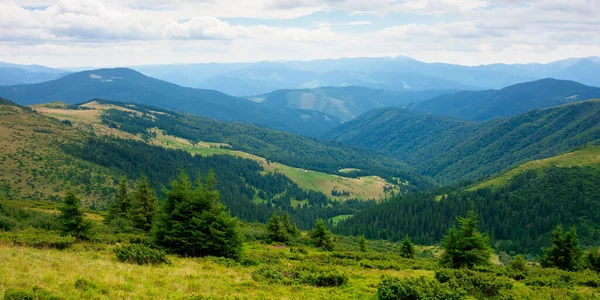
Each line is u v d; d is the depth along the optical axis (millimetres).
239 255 38531
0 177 165500
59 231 44344
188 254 37406
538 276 38531
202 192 39406
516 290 30391
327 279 29188
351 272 36125
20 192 157500
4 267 22141
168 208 39375
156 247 37562
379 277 33844
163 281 24453
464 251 46406
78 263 26469
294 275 30297
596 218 165875
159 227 39000
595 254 52375
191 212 38438
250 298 22953
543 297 27781
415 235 181375
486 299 27188
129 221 65625
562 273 40969
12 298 17250
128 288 21750
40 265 24266
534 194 194375
